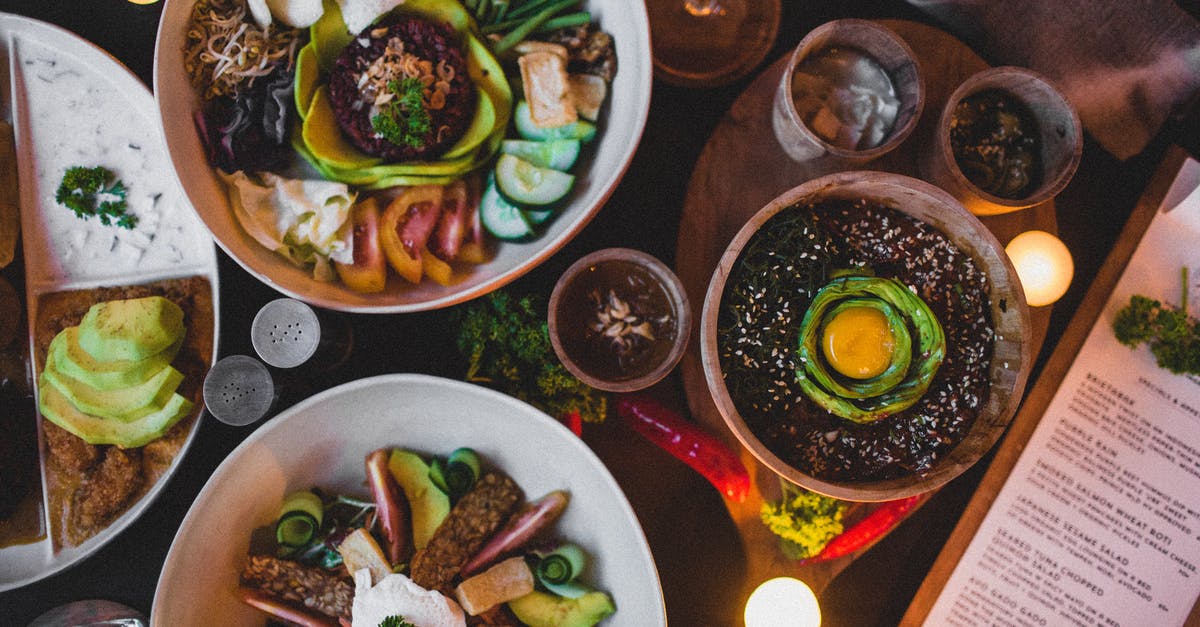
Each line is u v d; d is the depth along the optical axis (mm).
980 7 728
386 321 742
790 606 694
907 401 649
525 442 696
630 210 749
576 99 686
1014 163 693
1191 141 746
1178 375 728
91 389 693
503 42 685
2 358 720
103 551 738
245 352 740
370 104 672
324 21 668
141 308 689
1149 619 726
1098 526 729
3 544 708
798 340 657
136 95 726
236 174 665
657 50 734
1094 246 746
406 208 680
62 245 726
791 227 664
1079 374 732
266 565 685
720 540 740
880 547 742
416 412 695
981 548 730
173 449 714
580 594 688
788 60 695
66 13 741
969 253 664
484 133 677
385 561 686
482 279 674
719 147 700
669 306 683
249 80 669
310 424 684
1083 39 714
